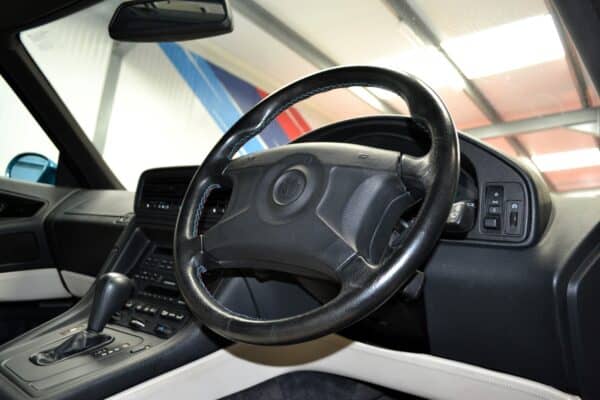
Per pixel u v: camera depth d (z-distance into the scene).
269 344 0.54
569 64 0.97
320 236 0.57
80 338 0.87
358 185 0.59
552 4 0.81
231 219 0.67
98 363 0.80
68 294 1.68
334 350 1.03
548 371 0.77
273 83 3.50
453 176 0.54
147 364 0.81
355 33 2.83
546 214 0.79
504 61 2.05
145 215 1.19
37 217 1.61
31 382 0.75
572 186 0.99
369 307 0.51
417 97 0.61
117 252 1.18
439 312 0.85
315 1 2.85
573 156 1.21
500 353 0.81
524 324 0.77
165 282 1.06
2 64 1.65
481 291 0.80
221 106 3.63
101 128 2.47
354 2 2.67
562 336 0.74
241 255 0.64
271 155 0.69
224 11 1.24
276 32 3.11
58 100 1.74
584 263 0.73
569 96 1.26
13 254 1.55
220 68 3.63
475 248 0.80
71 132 1.77
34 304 1.64
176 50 3.43
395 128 0.86
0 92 1.87
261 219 0.63
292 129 2.22
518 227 0.77
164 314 0.96
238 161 0.73
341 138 0.93
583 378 0.75
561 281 0.72
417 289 0.61
